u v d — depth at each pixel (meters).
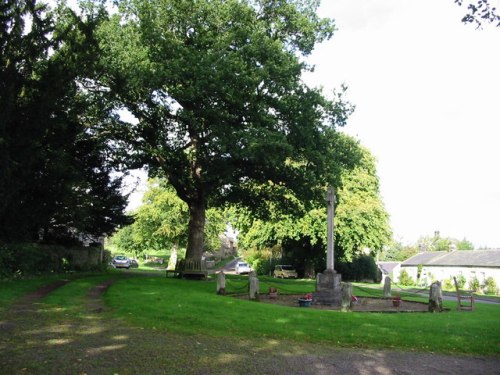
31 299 14.84
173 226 55.66
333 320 12.81
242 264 60.56
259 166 25.11
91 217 30.22
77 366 7.39
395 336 10.97
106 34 24.12
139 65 23.16
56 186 20.44
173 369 7.50
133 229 66.06
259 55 23.66
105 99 24.69
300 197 27.00
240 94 22.67
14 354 7.95
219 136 22.23
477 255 58.91
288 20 26.59
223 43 23.95
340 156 26.22
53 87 17.45
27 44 17.05
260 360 8.40
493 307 19.83
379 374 7.86
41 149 18.98
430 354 9.56
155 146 26.84
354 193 46.66
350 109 25.84
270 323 12.08
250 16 25.47
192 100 22.70
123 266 58.19
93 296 16.80
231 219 52.91
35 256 22.73
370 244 44.94
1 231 20.19
